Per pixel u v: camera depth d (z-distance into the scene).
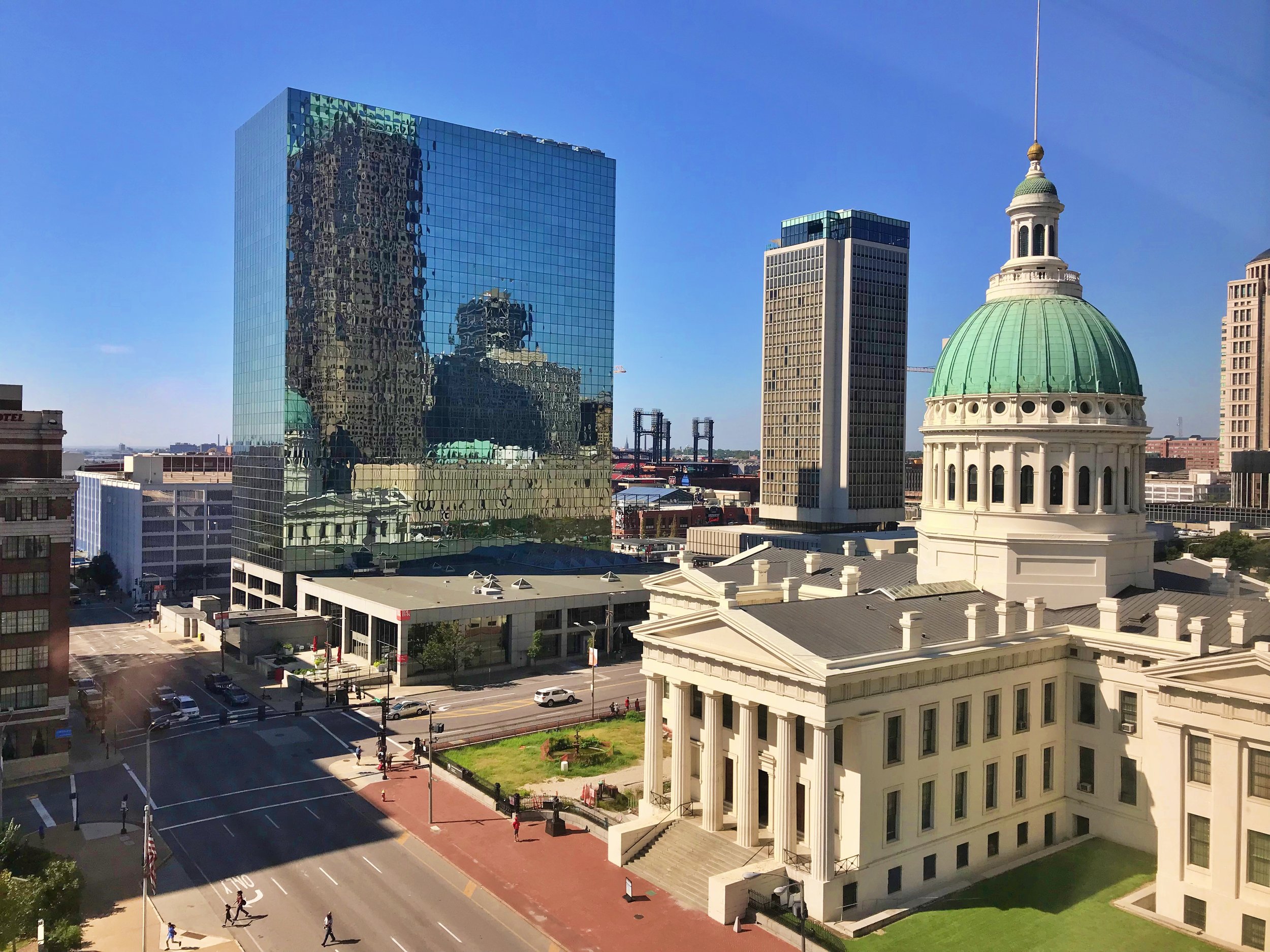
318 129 174.50
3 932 55.66
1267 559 99.62
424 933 61.53
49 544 96.56
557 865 71.88
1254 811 58.81
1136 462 89.06
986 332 90.56
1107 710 76.06
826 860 62.28
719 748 73.75
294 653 148.12
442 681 133.50
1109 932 60.69
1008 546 85.88
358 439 181.12
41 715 94.50
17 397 103.81
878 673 64.50
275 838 77.31
